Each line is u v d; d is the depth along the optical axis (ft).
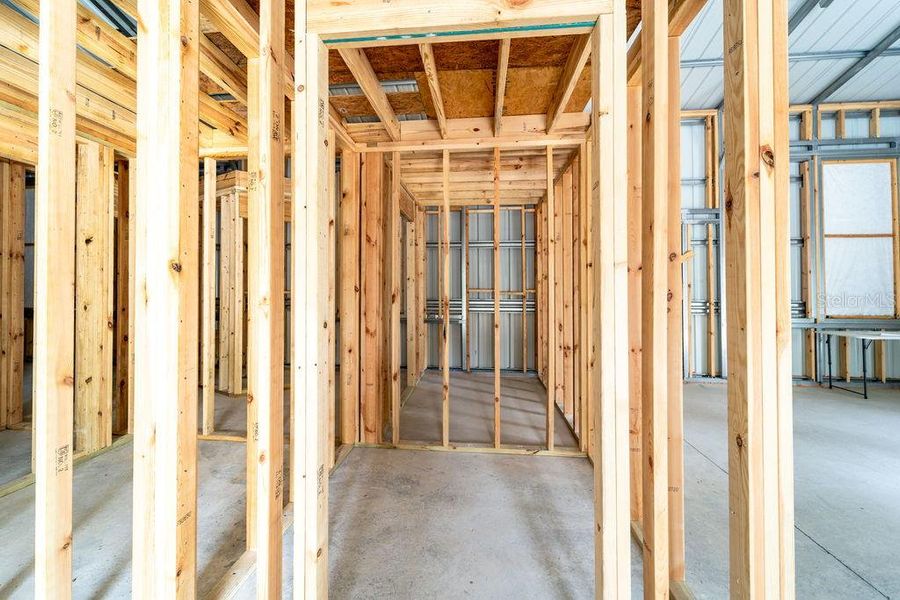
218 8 4.45
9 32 5.25
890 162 15.31
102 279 8.80
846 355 15.61
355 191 9.32
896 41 11.97
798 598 4.67
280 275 3.96
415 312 16.85
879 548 5.61
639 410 6.25
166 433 3.37
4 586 4.83
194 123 3.57
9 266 10.48
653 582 3.71
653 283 3.81
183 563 3.44
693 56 12.67
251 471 5.43
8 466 8.01
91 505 6.59
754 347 3.17
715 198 16.48
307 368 3.96
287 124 8.02
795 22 11.09
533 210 18.62
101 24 5.57
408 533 5.92
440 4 3.77
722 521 6.31
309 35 3.95
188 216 3.51
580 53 6.01
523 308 18.24
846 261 15.52
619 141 3.71
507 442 9.73
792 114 16.05
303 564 3.95
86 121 7.93
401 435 10.25
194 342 3.60
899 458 8.71
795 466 8.32
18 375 10.59
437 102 7.45
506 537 5.84
